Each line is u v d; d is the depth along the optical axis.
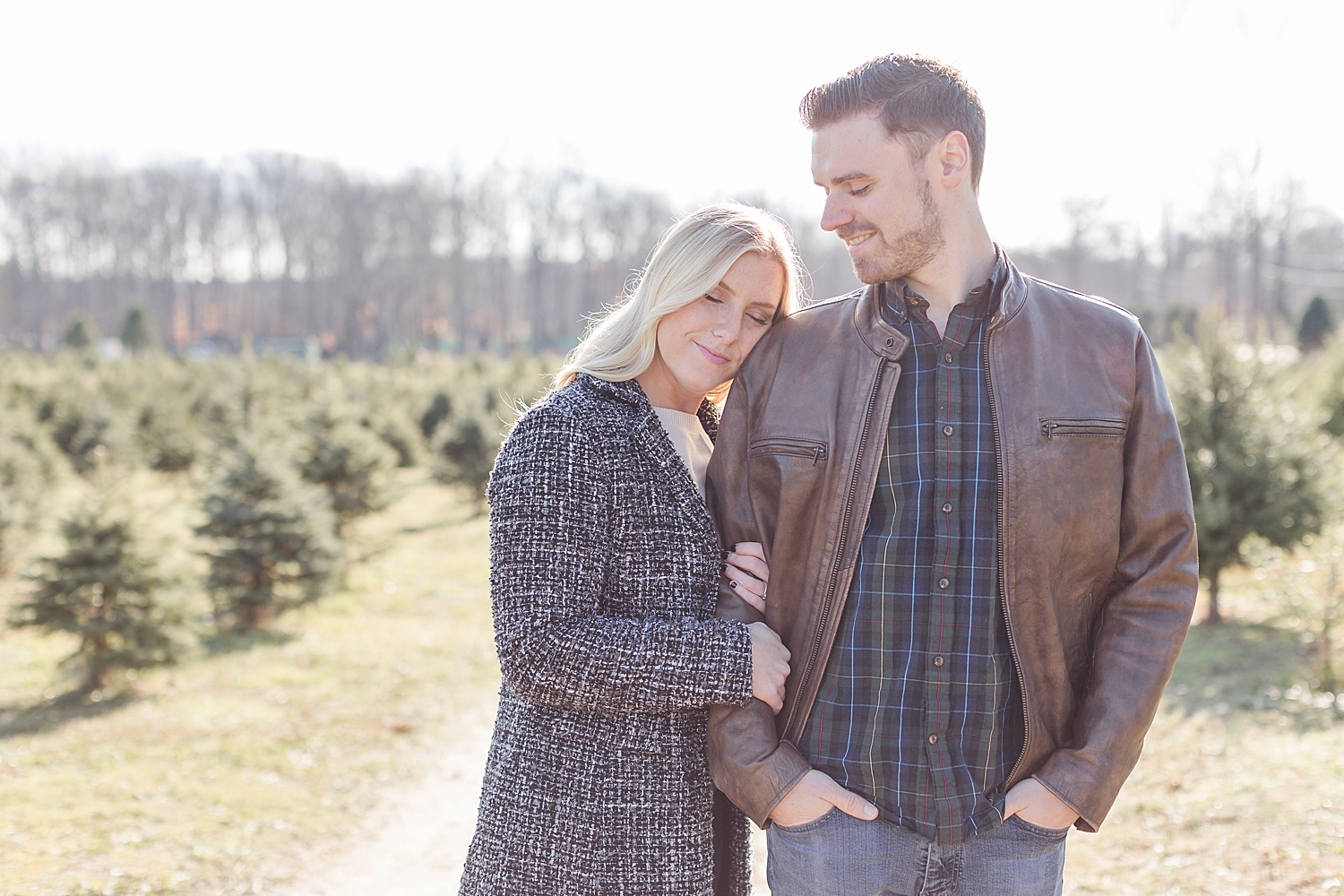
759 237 1.85
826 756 1.71
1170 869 3.45
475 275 68.69
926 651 1.66
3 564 9.12
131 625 6.38
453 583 10.02
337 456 10.76
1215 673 5.90
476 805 4.77
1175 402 7.32
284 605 8.53
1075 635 1.75
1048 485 1.65
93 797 4.60
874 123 1.62
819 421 1.77
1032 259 48.25
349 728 5.80
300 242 68.75
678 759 1.77
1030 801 1.65
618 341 1.91
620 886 1.70
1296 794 3.95
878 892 1.67
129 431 17.23
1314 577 6.31
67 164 69.12
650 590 1.76
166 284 69.62
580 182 66.88
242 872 3.96
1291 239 41.16
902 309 1.75
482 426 14.66
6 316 66.44
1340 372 11.65
